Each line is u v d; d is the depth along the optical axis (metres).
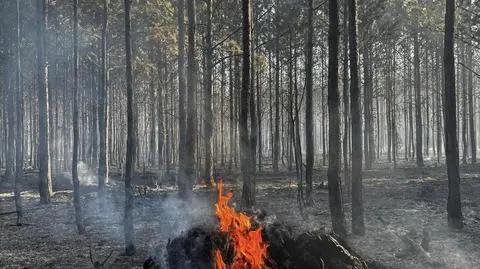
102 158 21.38
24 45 25.25
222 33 26.78
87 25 27.47
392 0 20.23
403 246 11.02
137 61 27.83
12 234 14.12
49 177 22.77
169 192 22.52
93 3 25.83
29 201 21.81
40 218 16.95
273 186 24.89
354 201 12.31
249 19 12.88
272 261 7.66
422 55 34.66
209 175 23.03
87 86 36.97
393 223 14.05
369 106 35.09
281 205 17.81
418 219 14.65
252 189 12.80
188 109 18.88
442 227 13.34
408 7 19.78
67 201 21.31
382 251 10.70
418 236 12.18
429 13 19.19
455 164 13.12
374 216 15.36
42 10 20.59
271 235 7.87
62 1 26.48
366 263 8.44
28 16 23.77
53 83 32.97
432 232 12.67
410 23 21.97
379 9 19.83
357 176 12.25
